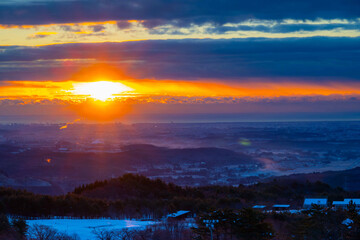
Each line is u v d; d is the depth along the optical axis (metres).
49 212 108.12
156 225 85.75
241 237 65.56
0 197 118.00
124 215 106.94
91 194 137.00
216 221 67.31
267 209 109.94
